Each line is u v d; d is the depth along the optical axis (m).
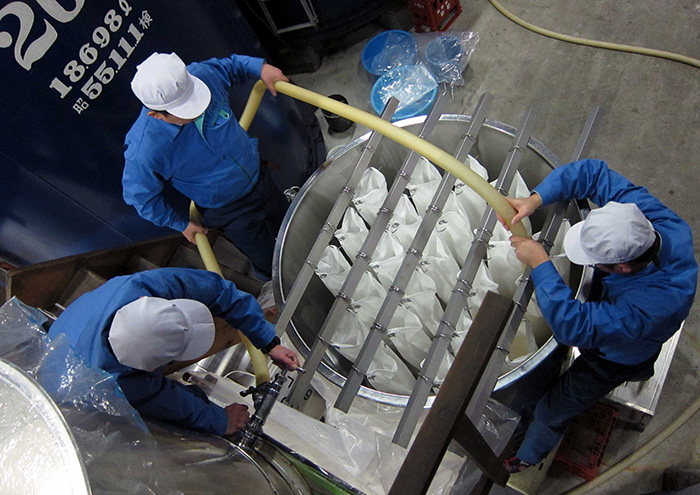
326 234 1.53
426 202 1.73
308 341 1.78
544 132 2.51
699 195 2.18
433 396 1.35
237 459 0.95
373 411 1.46
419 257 1.43
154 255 2.48
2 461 0.59
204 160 1.76
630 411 1.74
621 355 1.34
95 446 0.66
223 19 2.13
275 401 1.19
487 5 2.87
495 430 1.28
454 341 1.56
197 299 1.29
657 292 1.19
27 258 2.08
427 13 2.74
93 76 1.71
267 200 2.09
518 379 1.30
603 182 1.35
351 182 1.57
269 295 2.06
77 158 1.84
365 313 1.61
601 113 1.54
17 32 1.48
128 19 1.72
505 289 1.64
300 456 1.11
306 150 2.67
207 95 1.61
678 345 1.98
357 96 2.97
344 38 3.13
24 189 1.79
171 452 0.82
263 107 2.25
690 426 1.87
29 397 0.61
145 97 1.52
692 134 2.29
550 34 2.66
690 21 2.49
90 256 2.09
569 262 1.57
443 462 1.22
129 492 0.63
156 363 1.07
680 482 1.69
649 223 1.18
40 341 0.84
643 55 2.49
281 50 3.10
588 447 1.87
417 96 2.65
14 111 1.59
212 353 1.72
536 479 1.93
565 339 1.26
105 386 0.77
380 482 1.21
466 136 1.54
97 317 1.11
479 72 2.74
